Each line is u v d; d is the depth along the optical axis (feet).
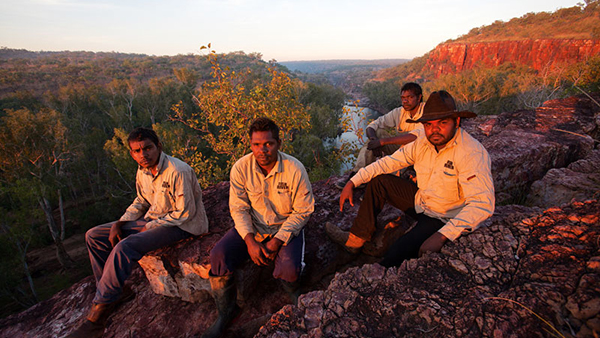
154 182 8.09
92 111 175.73
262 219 7.58
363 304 5.03
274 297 8.10
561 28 375.25
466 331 4.18
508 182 11.39
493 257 5.32
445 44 499.51
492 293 4.63
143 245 7.52
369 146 10.65
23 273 66.95
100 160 114.83
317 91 185.06
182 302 8.45
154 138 7.77
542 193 10.50
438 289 4.98
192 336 7.45
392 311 4.78
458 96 139.74
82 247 87.51
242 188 7.34
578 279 4.33
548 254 5.00
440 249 5.93
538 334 3.85
